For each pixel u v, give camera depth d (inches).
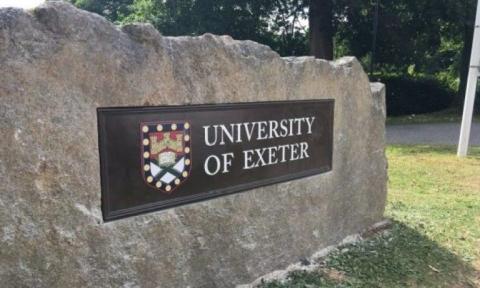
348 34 804.6
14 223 88.4
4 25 84.8
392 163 343.9
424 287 141.9
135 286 108.7
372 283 141.6
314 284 138.6
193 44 114.3
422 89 810.8
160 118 109.6
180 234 116.8
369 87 174.4
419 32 757.3
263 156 135.7
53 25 91.0
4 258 87.7
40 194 91.4
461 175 303.1
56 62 91.4
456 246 174.6
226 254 128.6
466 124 366.3
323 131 155.4
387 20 735.7
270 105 135.4
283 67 138.0
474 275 152.5
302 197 150.5
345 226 171.6
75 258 97.8
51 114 91.5
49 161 92.0
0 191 86.2
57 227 94.4
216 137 122.3
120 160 103.4
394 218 203.9
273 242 142.5
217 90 120.6
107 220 102.3
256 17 764.6
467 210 220.2
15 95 86.7
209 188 122.5
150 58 106.0
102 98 98.8
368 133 177.3
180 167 115.1
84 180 97.7
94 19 97.0
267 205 138.9
